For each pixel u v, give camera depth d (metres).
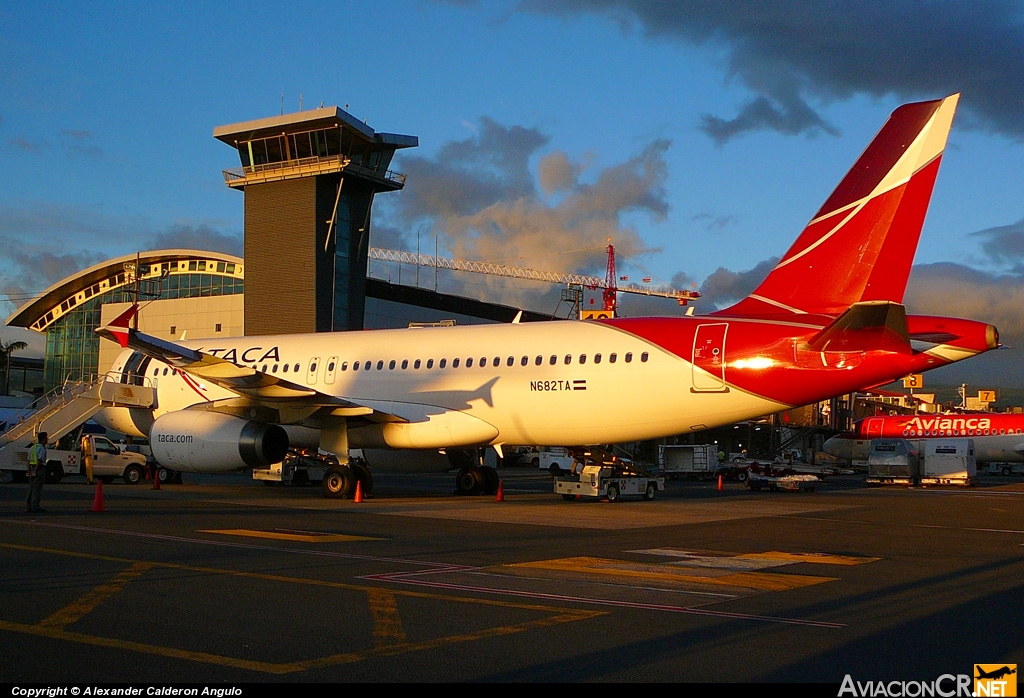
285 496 24.45
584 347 22.72
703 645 7.66
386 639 7.79
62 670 6.70
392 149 59.62
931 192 19.59
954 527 19.11
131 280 67.12
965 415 60.16
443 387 24.41
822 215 20.84
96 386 28.64
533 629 8.20
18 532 14.88
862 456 60.69
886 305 17.80
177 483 30.39
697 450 47.34
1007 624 8.70
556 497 26.80
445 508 21.44
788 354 20.28
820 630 8.30
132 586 10.13
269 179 57.75
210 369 21.72
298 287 57.12
